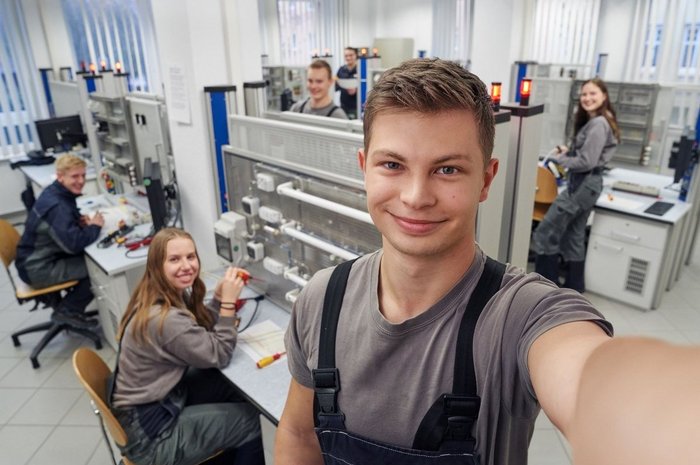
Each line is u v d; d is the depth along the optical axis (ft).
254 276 7.31
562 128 13.67
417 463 2.21
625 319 10.10
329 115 11.36
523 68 15.35
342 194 5.25
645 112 12.46
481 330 2.05
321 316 2.42
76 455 7.09
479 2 15.02
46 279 9.11
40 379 8.75
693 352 0.87
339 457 2.40
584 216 10.46
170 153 10.02
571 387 1.42
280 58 25.77
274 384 5.31
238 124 6.70
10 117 16.69
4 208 16.97
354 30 28.89
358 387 2.27
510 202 6.29
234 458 6.23
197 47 8.27
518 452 2.27
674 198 10.61
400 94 1.80
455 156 1.82
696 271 12.25
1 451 7.18
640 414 0.78
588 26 20.86
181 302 5.74
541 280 2.15
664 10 18.28
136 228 9.88
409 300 2.16
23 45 16.85
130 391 5.40
